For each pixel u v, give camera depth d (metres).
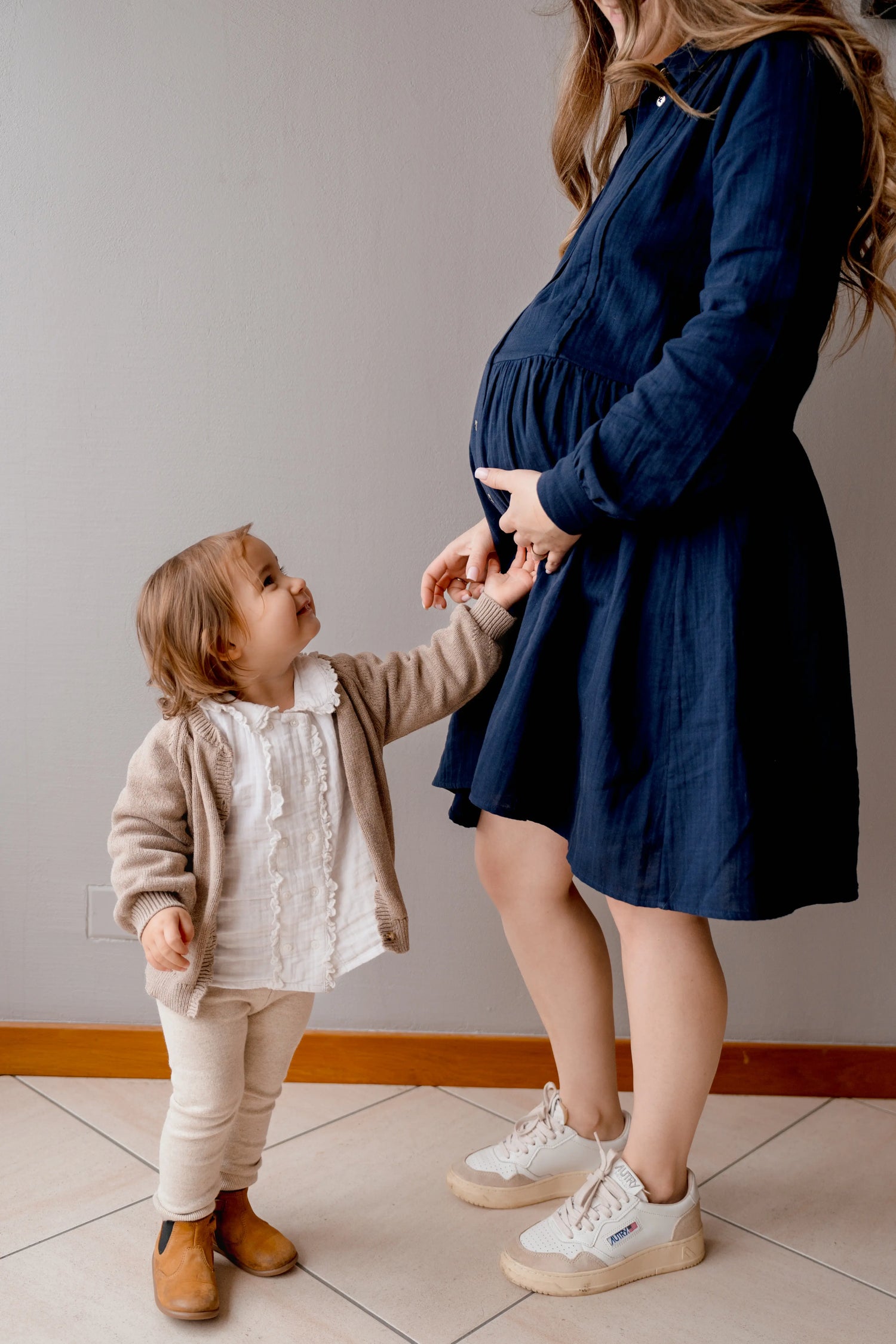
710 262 1.04
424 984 1.66
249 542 1.17
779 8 1.02
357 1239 1.27
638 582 1.05
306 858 1.16
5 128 1.52
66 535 1.59
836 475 1.56
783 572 1.07
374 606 1.60
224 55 1.51
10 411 1.56
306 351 1.56
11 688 1.61
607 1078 1.35
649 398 0.96
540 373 1.10
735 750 1.00
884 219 1.09
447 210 1.53
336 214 1.53
